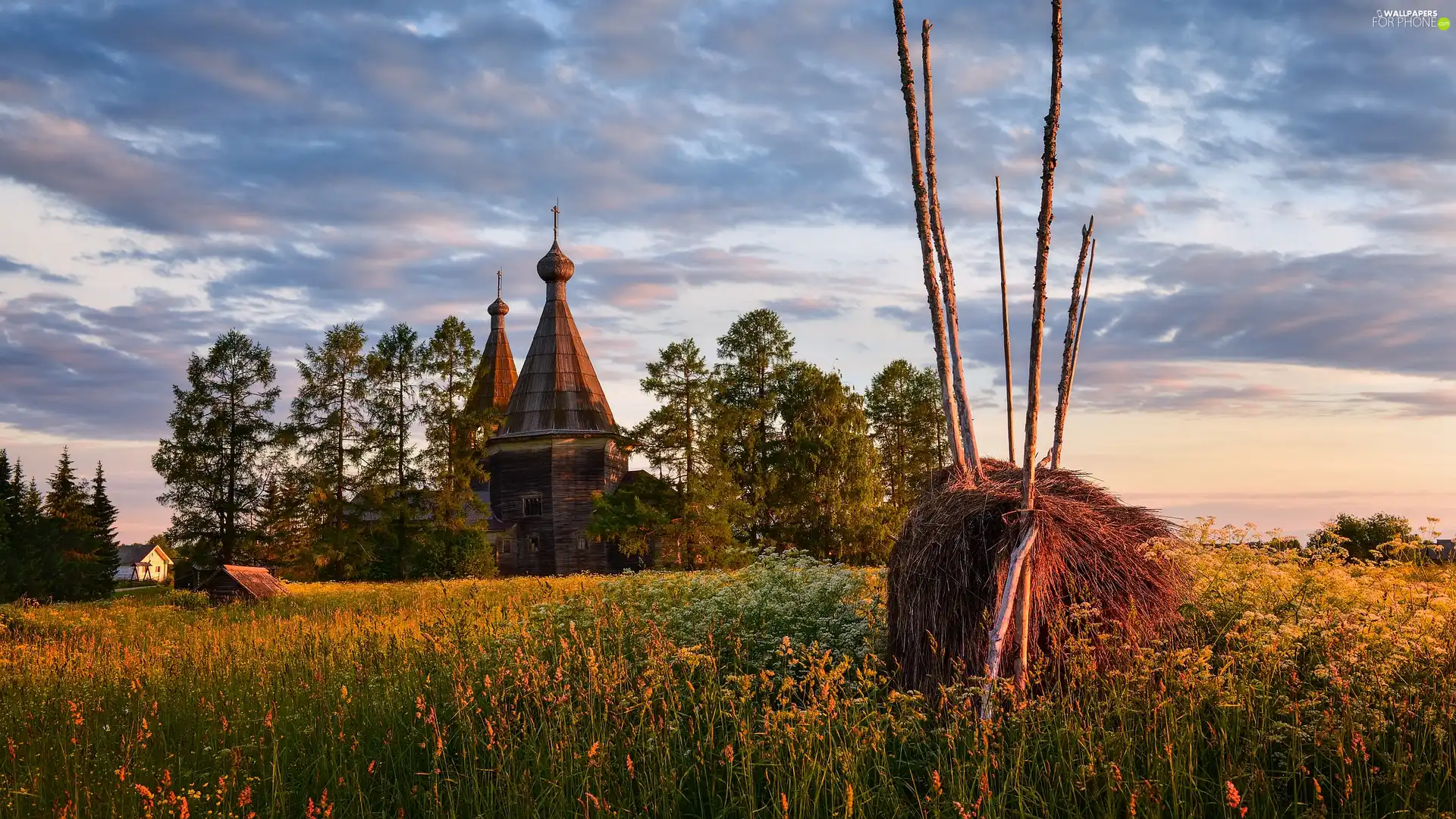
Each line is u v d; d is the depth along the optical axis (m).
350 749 7.37
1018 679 5.99
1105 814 4.79
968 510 6.57
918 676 6.58
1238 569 6.86
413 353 49.53
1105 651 6.11
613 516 47.00
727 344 50.44
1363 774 5.01
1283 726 5.11
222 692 9.62
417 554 47.94
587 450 58.47
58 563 49.41
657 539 50.31
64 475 70.88
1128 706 5.42
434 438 49.34
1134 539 6.62
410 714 7.87
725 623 8.48
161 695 9.71
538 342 61.38
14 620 20.11
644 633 8.70
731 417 46.66
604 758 5.94
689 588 10.43
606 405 61.47
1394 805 4.78
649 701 6.56
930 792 5.18
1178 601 6.51
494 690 7.40
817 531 46.84
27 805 6.38
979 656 6.27
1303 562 7.16
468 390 50.38
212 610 24.50
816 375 49.31
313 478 47.72
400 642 11.11
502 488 59.22
